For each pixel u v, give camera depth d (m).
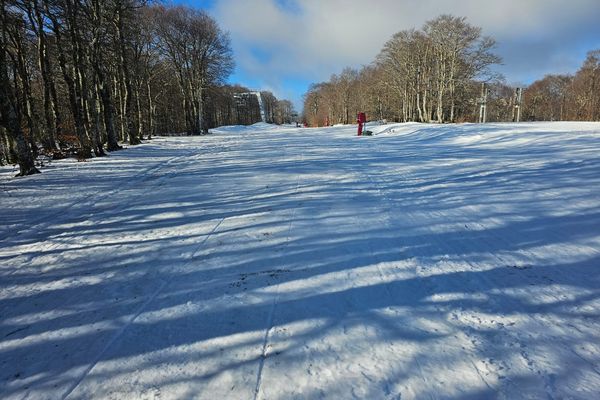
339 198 6.53
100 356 2.57
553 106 67.00
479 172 8.36
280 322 2.86
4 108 9.96
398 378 2.23
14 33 15.66
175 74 39.38
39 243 5.00
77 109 13.91
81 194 7.77
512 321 2.79
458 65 39.28
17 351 2.69
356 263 3.86
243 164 11.29
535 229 4.66
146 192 7.75
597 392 2.09
